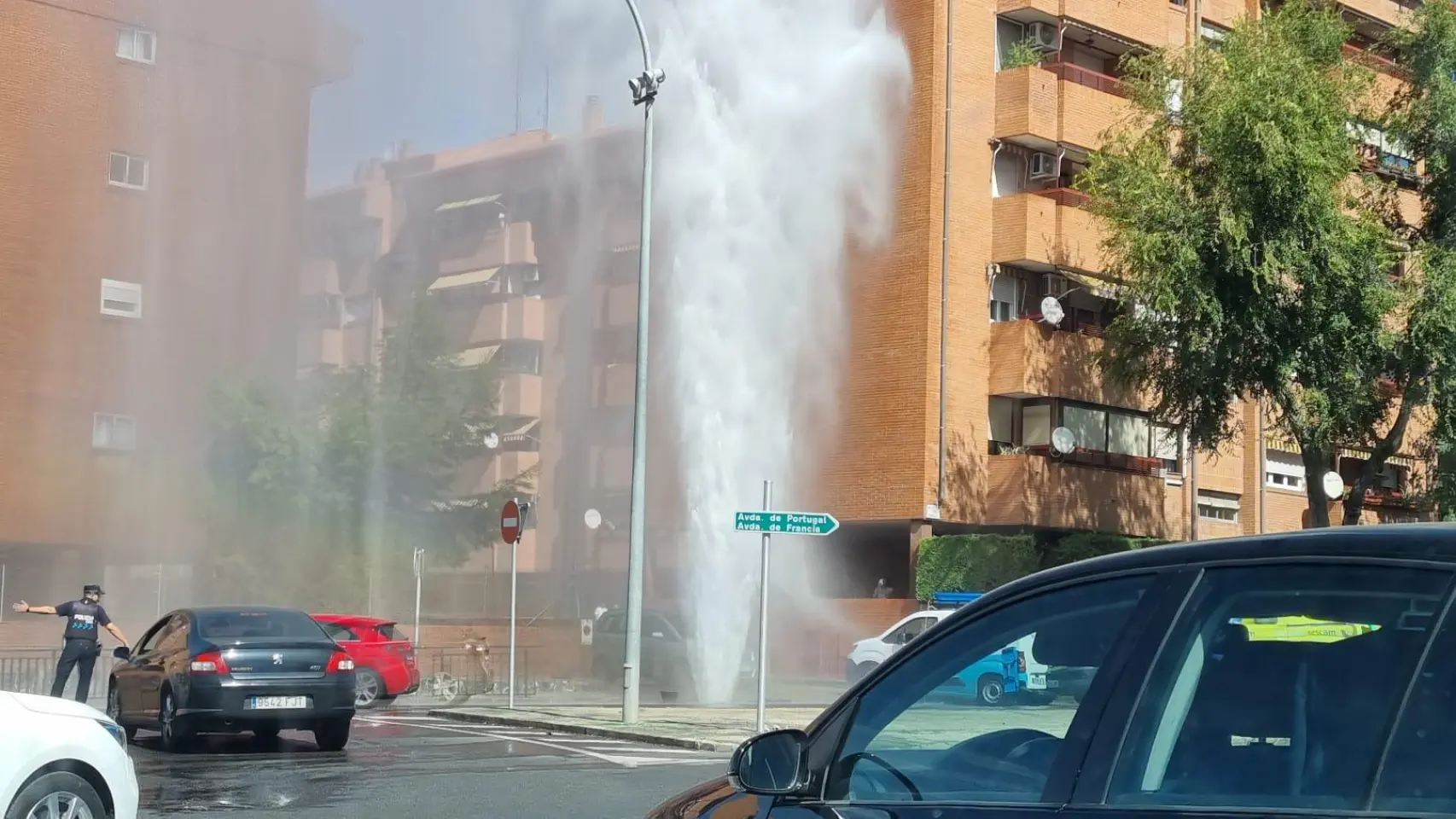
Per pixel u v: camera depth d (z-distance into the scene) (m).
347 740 16.58
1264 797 2.98
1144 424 38.47
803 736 3.95
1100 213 31.78
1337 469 43.25
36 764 7.69
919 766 3.67
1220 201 28.42
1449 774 2.74
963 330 35.81
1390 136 30.84
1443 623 2.86
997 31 37.56
